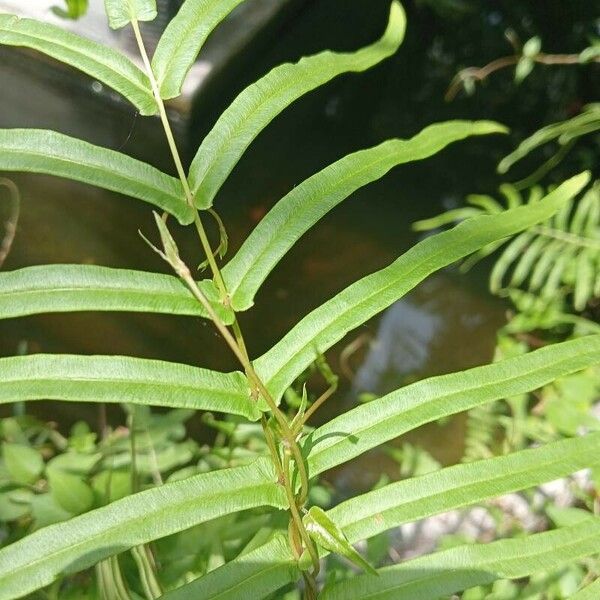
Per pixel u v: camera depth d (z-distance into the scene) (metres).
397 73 1.08
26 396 0.21
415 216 0.95
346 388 0.79
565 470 0.23
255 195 0.86
